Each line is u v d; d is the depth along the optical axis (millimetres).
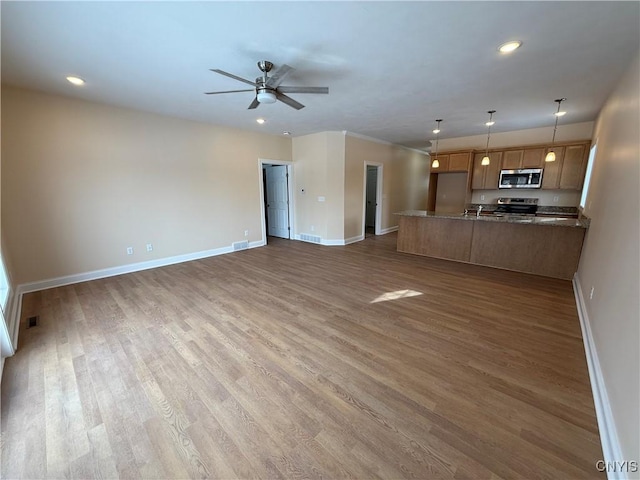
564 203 5566
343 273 4230
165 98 3590
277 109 4117
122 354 2219
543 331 2518
